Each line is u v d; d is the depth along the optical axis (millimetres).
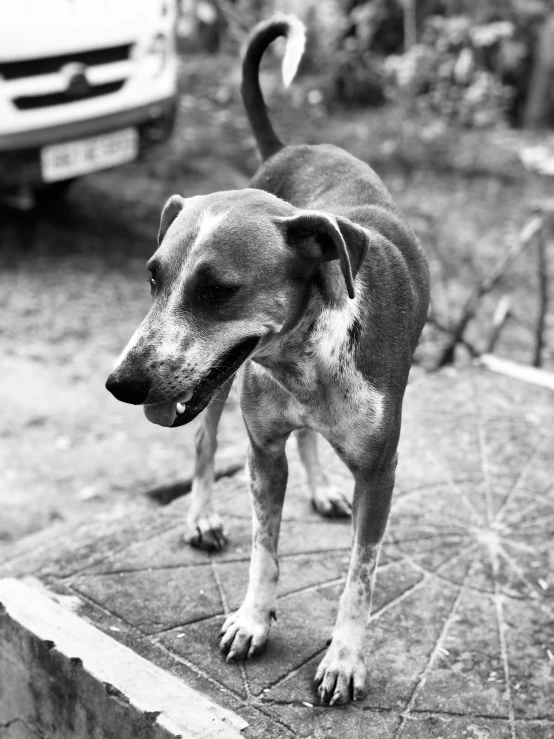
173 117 2969
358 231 979
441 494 1524
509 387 1874
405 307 1128
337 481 1549
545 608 1287
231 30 4992
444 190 3777
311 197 1283
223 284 953
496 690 1148
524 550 1400
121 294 2703
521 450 1646
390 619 1259
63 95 2645
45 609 1208
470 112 4598
